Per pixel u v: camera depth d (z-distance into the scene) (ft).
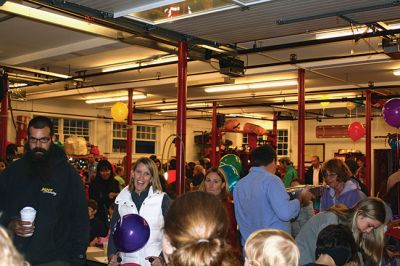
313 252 9.20
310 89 36.29
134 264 8.83
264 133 49.01
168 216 4.95
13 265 3.35
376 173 52.49
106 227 17.47
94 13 14.93
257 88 36.27
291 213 11.33
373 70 27.84
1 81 20.18
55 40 23.97
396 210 18.28
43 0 13.88
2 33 22.54
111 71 28.55
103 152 55.16
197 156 62.90
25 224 7.57
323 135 57.11
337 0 13.60
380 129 52.95
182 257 4.61
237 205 12.27
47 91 40.73
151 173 11.03
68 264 8.71
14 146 30.48
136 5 14.38
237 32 17.44
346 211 9.38
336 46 23.50
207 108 49.03
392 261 11.94
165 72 31.22
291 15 15.12
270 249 5.74
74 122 53.11
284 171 35.32
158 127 61.77
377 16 15.05
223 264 4.69
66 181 8.80
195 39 18.69
